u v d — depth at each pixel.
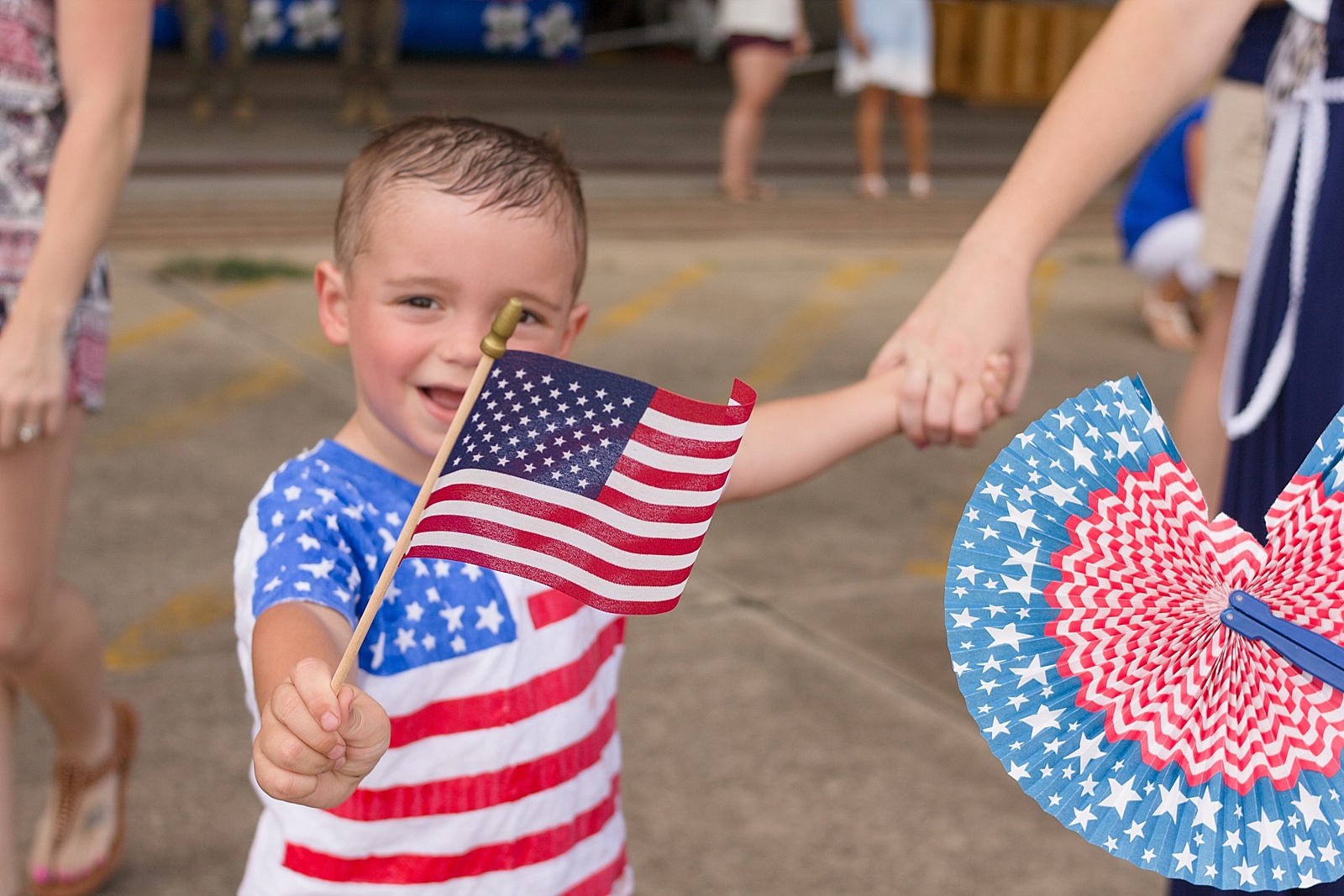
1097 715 1.20
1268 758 1.19
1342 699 1.18
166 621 3.66
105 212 2.20
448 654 1.55
